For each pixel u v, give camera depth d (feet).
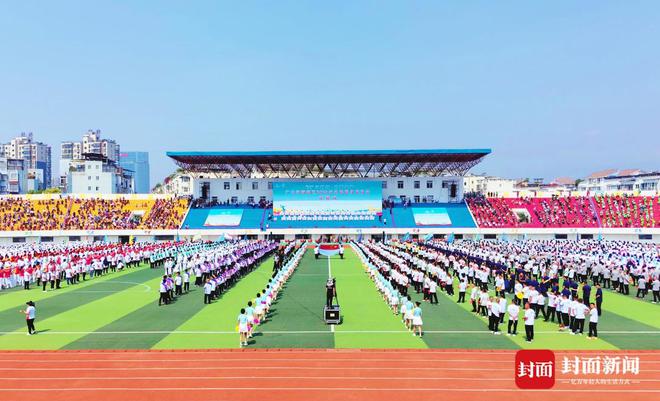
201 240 290.76
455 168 360.28
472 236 314.14
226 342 86.89
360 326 98.53
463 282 123.54
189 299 130.31
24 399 61.98
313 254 263.49
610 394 63.31
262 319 103.14
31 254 184.55
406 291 122.52
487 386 65.62
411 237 315.37
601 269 146.61
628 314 110.22
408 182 352.90
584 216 322.14
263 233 315.58
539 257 175.01
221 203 351.46
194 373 70.95
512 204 341.82
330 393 63.26
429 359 76.79
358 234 316.81
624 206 327.88
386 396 62.18
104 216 328.90
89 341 88.07
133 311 114.52
